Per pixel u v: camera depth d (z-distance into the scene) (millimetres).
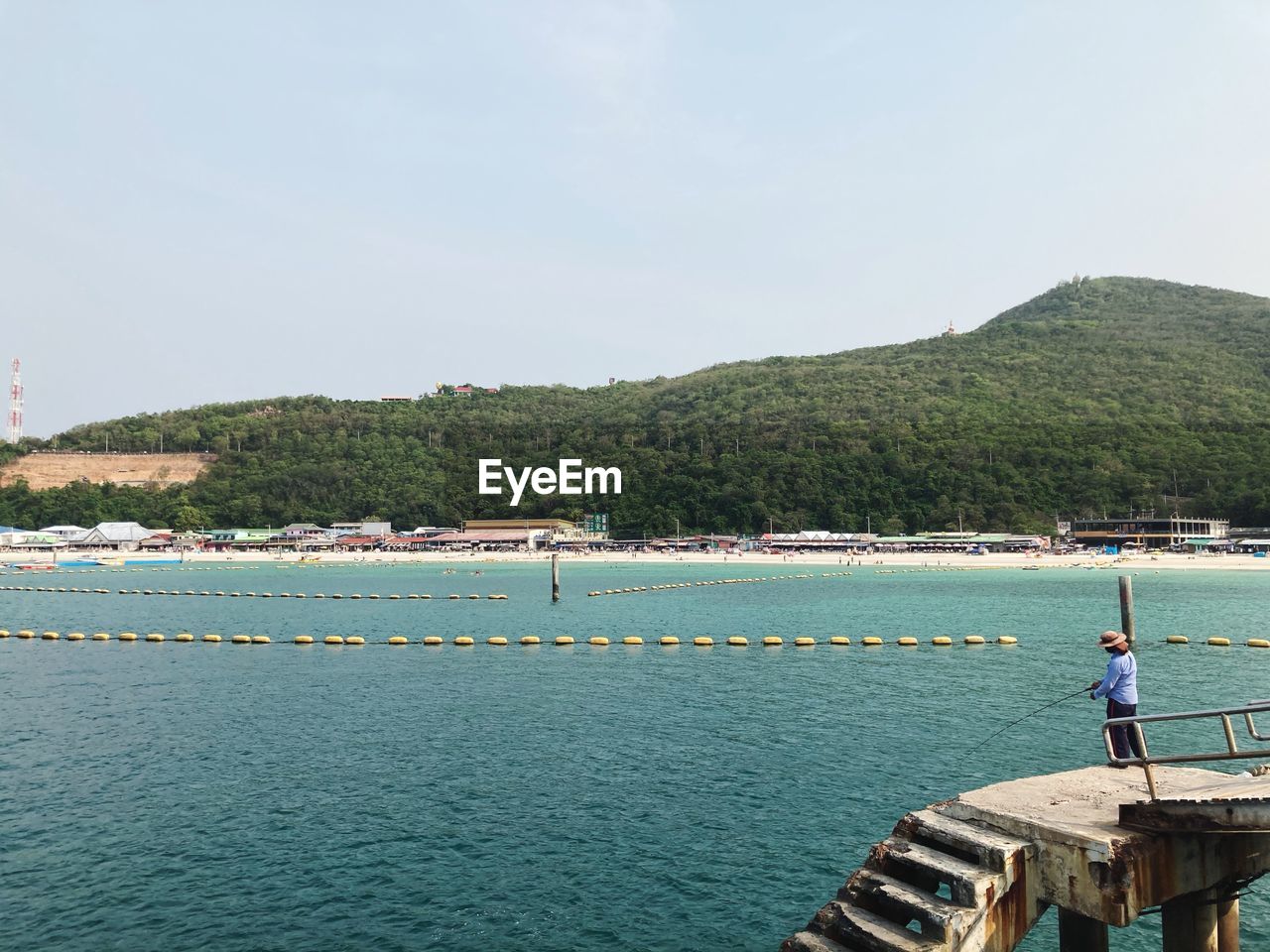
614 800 27625
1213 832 12094
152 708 42094
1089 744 33812
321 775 30578
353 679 49688
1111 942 19016
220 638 67500
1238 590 114375
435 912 20281
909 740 34656
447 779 30016
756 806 26938
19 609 96188
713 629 74812
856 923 13477
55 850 23984
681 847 23844
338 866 22844
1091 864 12547
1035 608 91500
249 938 19125
